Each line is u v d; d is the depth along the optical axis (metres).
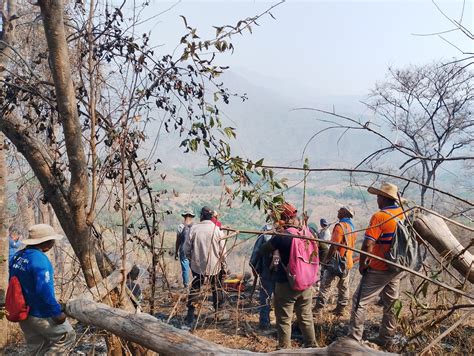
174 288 6.80
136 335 3.58
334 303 7.60
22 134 4.45
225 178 4.25
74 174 4.17
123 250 4.29
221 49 4.12
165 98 4.45
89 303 4.12
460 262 4.35
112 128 4.37
